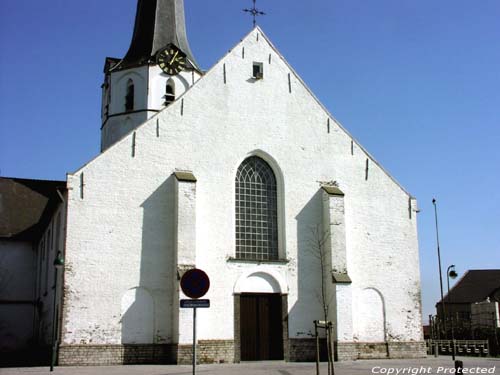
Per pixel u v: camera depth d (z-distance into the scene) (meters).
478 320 45.53
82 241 25.84
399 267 31.14
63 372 21.38
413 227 31.94
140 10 41.75
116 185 26.88
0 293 39.47
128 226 26.70
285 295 28.84
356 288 30.05
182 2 42.41
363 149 31.95
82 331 25.14
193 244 26.66
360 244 30.66
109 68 42.12
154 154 27.80
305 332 28.78
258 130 30.11
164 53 39.03
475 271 74.31
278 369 22.97
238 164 29.39
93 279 25.70
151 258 26.77
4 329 38.94
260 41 31.41
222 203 28.55
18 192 43.91
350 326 28.39
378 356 29.62
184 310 25.78
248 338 28.02
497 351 34.53
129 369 22.86
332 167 31.08
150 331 26.17
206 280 15.24
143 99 38.41
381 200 31.62
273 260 28.95
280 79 31.25
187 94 29.05
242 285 28.12
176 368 23.47
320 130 31.34
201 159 28.61
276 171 30.30
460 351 35.25
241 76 30.44
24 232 40.66
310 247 29.78
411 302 30.95
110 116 39.12
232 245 28.33
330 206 29.69
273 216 29.91
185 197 26.97
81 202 26.16
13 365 29.86
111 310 25.73
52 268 31.22
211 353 26.72
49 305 31.64
